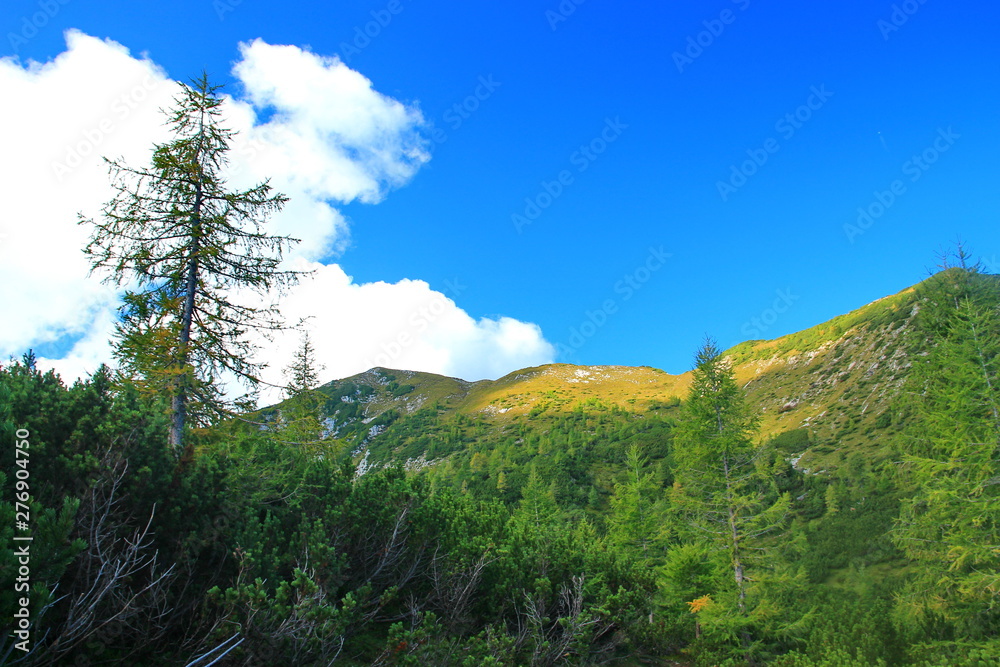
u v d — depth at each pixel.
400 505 9.89
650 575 13.78
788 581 16.20
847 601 19.06
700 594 17.95
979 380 15.89
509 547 11.45
